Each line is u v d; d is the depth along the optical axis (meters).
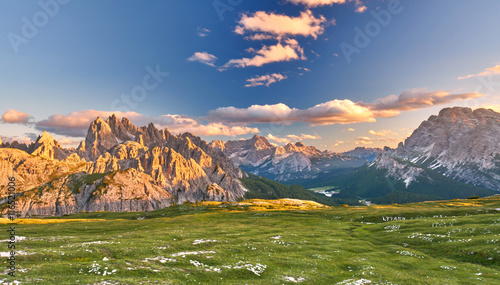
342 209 141.00
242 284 31.44
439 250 54.19
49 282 25.52
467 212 97.69
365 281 34.50
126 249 44.09
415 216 101.50
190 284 30.88
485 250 47.78
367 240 69.25
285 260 43.97
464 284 35.03
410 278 36.91
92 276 28.72
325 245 58.59
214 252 46.12
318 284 34.44
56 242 51.81
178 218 125.62
